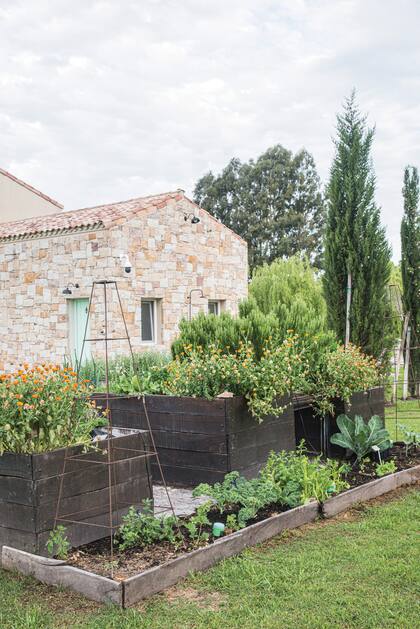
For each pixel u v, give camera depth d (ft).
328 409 25.16
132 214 47.93
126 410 23.22
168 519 15.44
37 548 14.06
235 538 14.60
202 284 54.80
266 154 133.28
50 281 50.44
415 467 21.71
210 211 133.18
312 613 11.63
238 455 20.83
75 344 49.47
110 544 15.06
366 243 40.09
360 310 40.29
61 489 14.62
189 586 12.92
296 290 69.31
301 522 16.76
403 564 13.85
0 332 54.80
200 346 24.17
